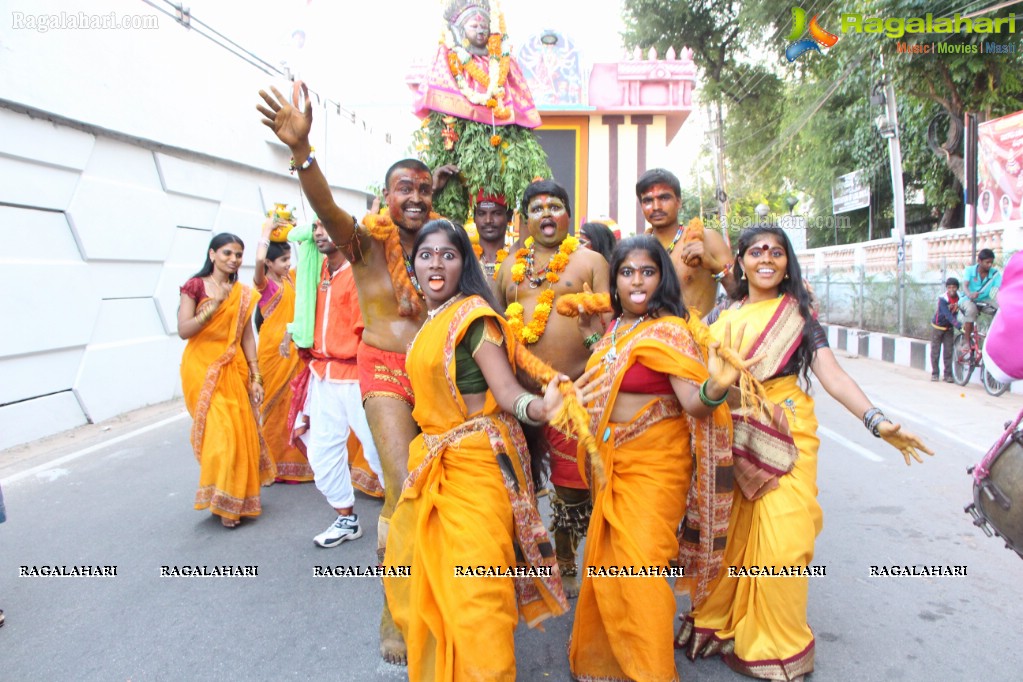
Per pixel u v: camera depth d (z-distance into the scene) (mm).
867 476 6258
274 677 3154
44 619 3701
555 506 3852
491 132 4914
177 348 10117
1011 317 2537
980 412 8875
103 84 8430
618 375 2947
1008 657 3252
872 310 15586
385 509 3410
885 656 3273
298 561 4457
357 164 17547
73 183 8094
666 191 4316
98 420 8406
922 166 17188
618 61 15023
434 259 2842
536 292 4152
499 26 4988
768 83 25578
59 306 7828
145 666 3244
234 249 5219
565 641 3498
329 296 4613
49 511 5426
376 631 3572
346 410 4566
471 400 2848
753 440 3125
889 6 11648
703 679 3105
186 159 10414
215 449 5000
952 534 4832
